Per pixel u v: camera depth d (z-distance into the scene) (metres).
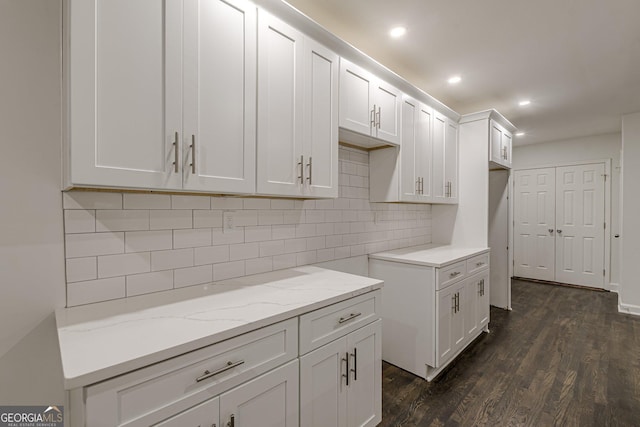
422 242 3.27
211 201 1.55
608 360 2.41
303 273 1.79
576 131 4.27
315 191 1.64
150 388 0.83
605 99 3.08
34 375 1.09
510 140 3.70
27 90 1.08
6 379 1.05
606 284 4.41
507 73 2.53
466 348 2.66
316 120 1.65
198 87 1.16
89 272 1.19
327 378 1.34
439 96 3.01
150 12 1.04
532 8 1.72
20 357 1.07
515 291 4.43
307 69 1.59
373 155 2.49
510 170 3.69
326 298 1.32
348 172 2.34
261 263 1.78
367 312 1.56
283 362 1.15
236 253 1.66
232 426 1.00
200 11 1.17
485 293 2.97
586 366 2.32
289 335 1.17
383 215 2.70
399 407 1.87
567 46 2.12
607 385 2.07
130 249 1.29
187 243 1.47
